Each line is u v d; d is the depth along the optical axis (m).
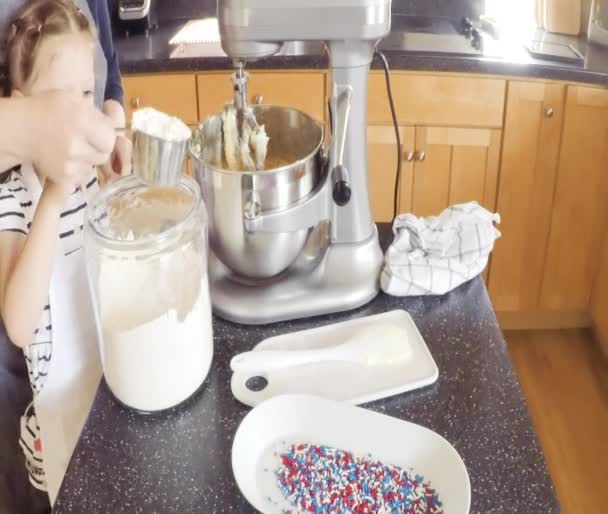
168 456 0.85
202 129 1.08
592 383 2.30
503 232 2.32
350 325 1.04
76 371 1.06
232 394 0.93
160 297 0.87
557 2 2.25
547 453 2.04
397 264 1.10
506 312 2.48
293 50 2.14
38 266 0.91
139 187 0.96
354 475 0.82
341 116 1.02
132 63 2.12
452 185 2.26
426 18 2.49
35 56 0.91
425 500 0.79
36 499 1.25
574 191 2.23
